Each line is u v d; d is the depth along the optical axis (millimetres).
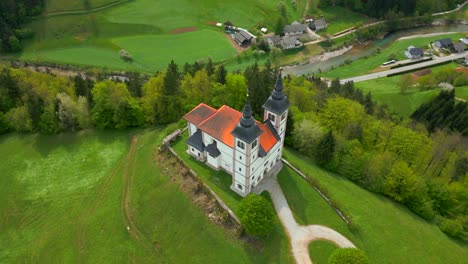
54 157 112312
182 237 82688
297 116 110562
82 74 186000
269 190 90438
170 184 91875
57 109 118312
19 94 126750
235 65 198250
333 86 155750
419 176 102250
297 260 77438
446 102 143625
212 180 91438
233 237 80062
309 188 91812
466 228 93000
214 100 116438
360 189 97562
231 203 85562
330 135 98438
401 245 82625
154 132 115625
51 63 191875
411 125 128250
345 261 69625
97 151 113125
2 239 91875
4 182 106062
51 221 94625
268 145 86000
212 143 91062
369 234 83375
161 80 121875
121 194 95750
